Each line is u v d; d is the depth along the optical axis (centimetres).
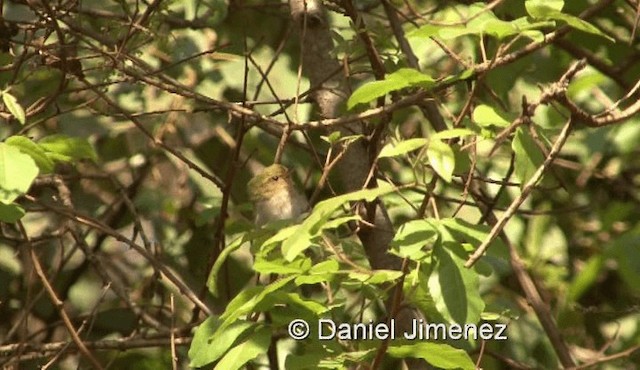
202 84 1082
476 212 1030
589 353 1036
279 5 988
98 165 1152
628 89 1008
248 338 696
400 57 846
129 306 949
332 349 725
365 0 1030
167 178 1177
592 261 968
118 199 1096
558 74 1081
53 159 802
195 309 911
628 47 1070
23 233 857
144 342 907
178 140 1123
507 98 1027
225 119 1125
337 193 975
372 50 812
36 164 743
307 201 850
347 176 838
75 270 1120
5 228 1100
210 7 1002
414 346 691
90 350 909
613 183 1166
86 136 1069
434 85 693
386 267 812
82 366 1075
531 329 1041
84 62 988
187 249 1129
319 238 712
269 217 804
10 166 678
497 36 687
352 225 841
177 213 1148
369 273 680
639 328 989
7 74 962
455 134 652
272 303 691
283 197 805
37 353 919
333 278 691
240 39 1116
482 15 745
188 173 1127
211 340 715
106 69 852
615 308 1109
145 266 1129
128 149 1155
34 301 916
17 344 929
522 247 1103
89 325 1020
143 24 868
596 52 1062
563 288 1098
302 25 888
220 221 883
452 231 660
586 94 1110
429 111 865
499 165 1065
